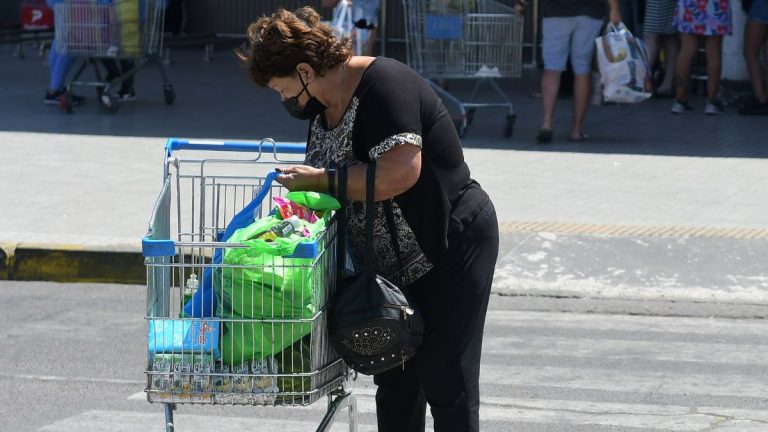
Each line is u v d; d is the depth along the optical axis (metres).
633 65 17.61
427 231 5.74
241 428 8.20
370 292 5.61
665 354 9.94
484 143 18.22
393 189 5.54
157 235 6.11
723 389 8.98
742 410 8.48
